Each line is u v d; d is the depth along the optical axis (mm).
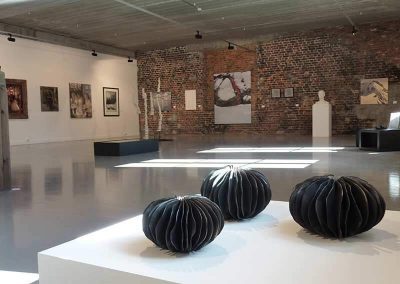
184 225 1559
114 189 4992
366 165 6438
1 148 5156
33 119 13914
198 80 16719
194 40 15906
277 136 14438
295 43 14742
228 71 16203
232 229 1923
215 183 2051
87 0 10008
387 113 13438
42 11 10977
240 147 10383
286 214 2193
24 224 3453
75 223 3453
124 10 11078
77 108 15562
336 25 13867
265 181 2104
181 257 1562
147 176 5945
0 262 2572
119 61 17469
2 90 5109
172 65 17281
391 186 4613
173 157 8469
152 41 15836
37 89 14055
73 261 1539
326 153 8383
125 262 1515
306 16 12383
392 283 1299
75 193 4805
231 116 16266
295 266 1450
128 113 18000
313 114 13844
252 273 1393
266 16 12250
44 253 1633
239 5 10906
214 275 1378
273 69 15234
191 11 11391
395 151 8570
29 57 13758
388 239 1735
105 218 3594
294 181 5145
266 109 15516
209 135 16156
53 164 7824
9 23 12297
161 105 17688
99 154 9336
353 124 13992
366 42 13617
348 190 1699
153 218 1596
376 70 13523
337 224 1684
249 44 15555
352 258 1518
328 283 1306
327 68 14266
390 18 12977
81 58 15758
